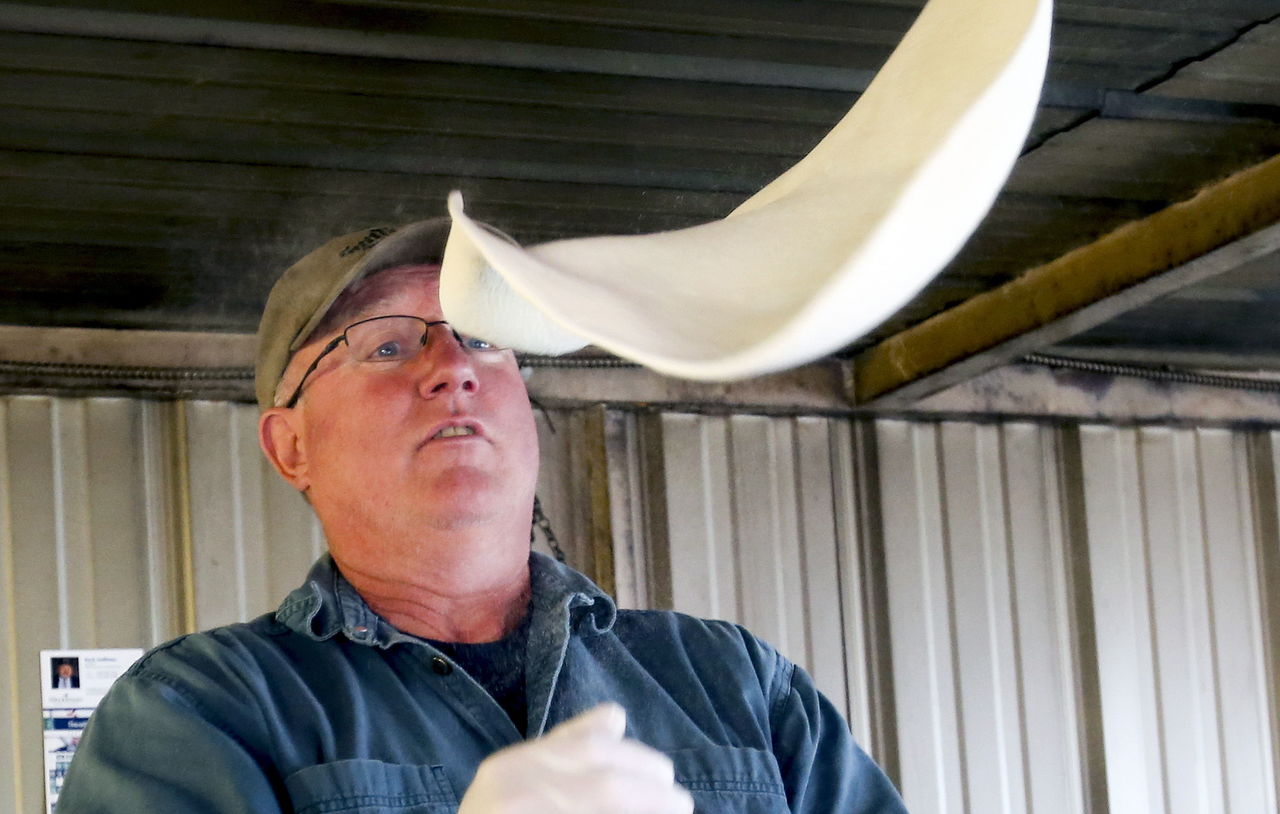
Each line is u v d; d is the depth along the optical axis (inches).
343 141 127.3
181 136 124.0
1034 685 199.8
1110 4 113.0
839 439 195.3
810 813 60.9
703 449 186.7
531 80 119.1
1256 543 216.1
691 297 22.0
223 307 160.1
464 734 57.4
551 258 22.6
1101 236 159.2
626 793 30.2
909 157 23.4
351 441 63.9
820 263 21.5
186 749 51.1
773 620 186.2
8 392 157.2
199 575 159.3
